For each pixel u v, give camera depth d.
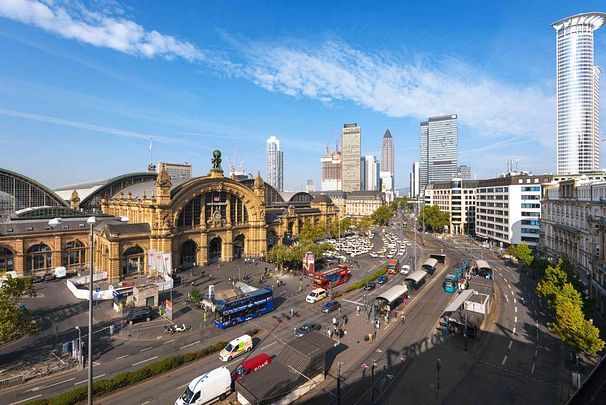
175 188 87.12
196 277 80.38
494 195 139.62
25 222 79.94
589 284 60.28
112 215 108.31
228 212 99.44
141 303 58.62
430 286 76.12
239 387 32.31
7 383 35.78
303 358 35.22
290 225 136.62
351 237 155.50
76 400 32.59
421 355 43.19
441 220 168.88
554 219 83.19
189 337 48.59
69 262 83.75
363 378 37.84
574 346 37.78
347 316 57.16
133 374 36.41
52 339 47.34
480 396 34.50
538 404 33.22
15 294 45.91
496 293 70.19
